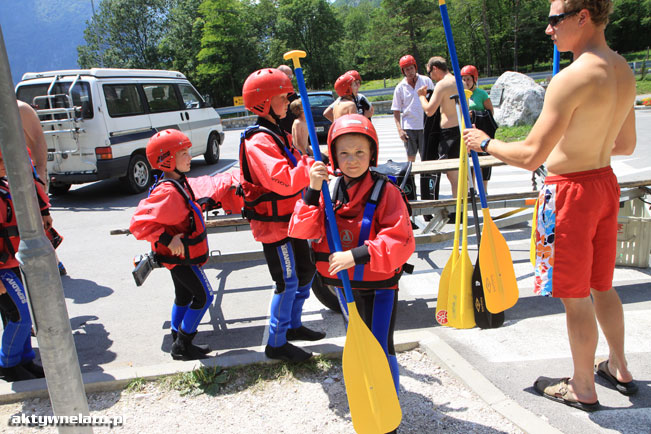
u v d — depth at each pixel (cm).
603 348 323
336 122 227
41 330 186
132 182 952
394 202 229
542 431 243
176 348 335
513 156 246
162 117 1046
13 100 168
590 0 226
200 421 273
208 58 5422
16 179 173
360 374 227
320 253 241
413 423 259
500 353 326
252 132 289
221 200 376
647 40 6084
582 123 232
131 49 6669
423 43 5866
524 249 533
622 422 251
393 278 236
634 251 450
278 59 6128
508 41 6194
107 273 538
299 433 259
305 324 390
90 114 873
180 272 318
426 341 333
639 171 851
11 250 300
